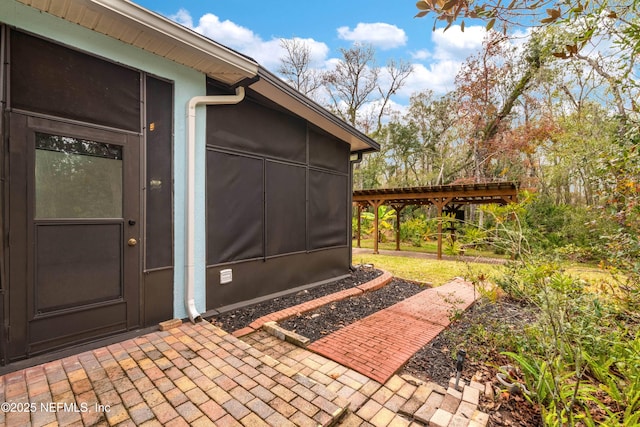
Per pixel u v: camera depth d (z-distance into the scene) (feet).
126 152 8.81
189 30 8.72
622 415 6.15
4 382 6.37
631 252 8.79
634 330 8.66
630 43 7.02
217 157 11.35
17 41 6.93
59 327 7.63
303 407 5.87
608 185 9.43
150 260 9.39
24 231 7.09
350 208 20.10
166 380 6.61
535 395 6.44
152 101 9.41
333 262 18.21
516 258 9.06
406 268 24.35
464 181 50.16
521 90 44.60
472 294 15.40
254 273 12.93
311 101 13.76
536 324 8.36
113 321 8.59
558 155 35.91
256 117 13.00
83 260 8.03
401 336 10.10
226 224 11.70
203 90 10.75
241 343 8.46
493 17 5.36
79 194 7.95
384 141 65.41
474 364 8.38
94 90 8.18
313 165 16.44
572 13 5.28
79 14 7.47
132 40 8.65
